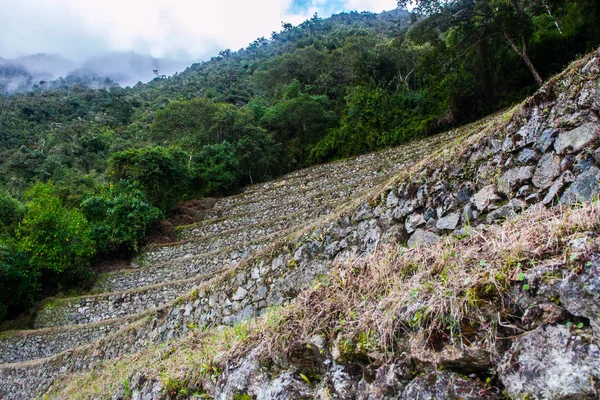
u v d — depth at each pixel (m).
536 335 1.88
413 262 2.83
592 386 1.62
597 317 1.73
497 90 19.41
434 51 18.97
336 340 2.68
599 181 3.20
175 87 68.69
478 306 2.12
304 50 35.88
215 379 3.61
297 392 2.75
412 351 2.25
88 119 56.81
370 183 15.85
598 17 17.09
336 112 28.75
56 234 16.12
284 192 20.69
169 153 21.52
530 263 2.10
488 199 3.98
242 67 72.06
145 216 17.78
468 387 1.99
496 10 17.08
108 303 13.99
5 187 29.12
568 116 3.59
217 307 7.03
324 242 5.64
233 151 25.30
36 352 13.02
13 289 15.45
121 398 5.29
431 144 18.44
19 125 52.34
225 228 17.94
